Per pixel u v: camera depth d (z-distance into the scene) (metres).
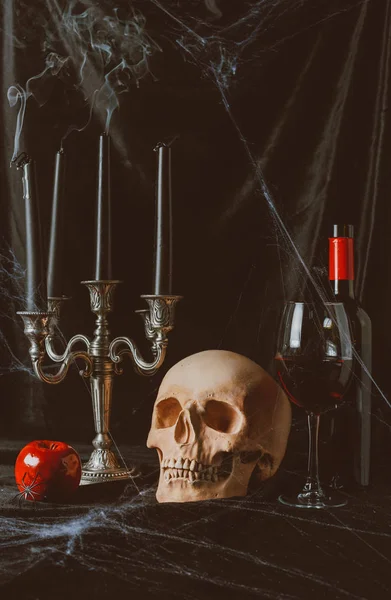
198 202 1.45
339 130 1.41
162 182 1.16
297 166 1.43
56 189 1.26
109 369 1.22
